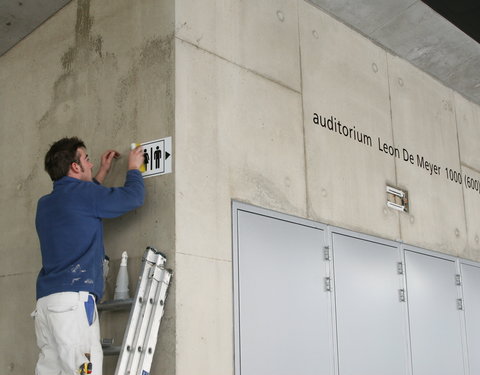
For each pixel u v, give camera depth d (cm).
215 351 350
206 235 359
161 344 333
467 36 563
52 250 320
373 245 488
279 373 387
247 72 411
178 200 347
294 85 448
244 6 421
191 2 381
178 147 353
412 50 569
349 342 445
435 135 598
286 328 398
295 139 438
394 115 548
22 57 456
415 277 527
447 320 554
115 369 326
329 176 461
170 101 359
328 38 493
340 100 489
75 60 418
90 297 312
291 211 422
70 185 330
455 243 590
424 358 514
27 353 393
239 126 396
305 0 479
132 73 382
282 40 447
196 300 345
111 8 404
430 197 571
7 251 425
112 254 364
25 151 434
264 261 393
